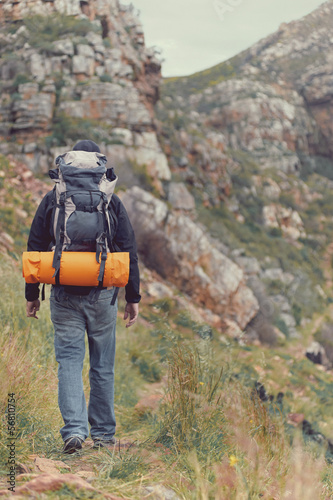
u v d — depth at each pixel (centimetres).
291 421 581
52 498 167
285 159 5381
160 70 2938
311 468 220
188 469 226
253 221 3619
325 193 5059
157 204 1877
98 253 249
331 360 2645
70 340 260
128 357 684
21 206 1404
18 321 482
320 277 3659
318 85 6406
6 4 2292
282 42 7069
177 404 287
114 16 2706
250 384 469
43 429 279
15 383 288
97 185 258
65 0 2395
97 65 2280
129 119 2180
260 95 5969
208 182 3098
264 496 200
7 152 1770
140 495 191
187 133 3059
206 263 1931
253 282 2623
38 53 2117
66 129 1919
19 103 1919
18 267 835
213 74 6756
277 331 2431
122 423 398
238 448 256
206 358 337
